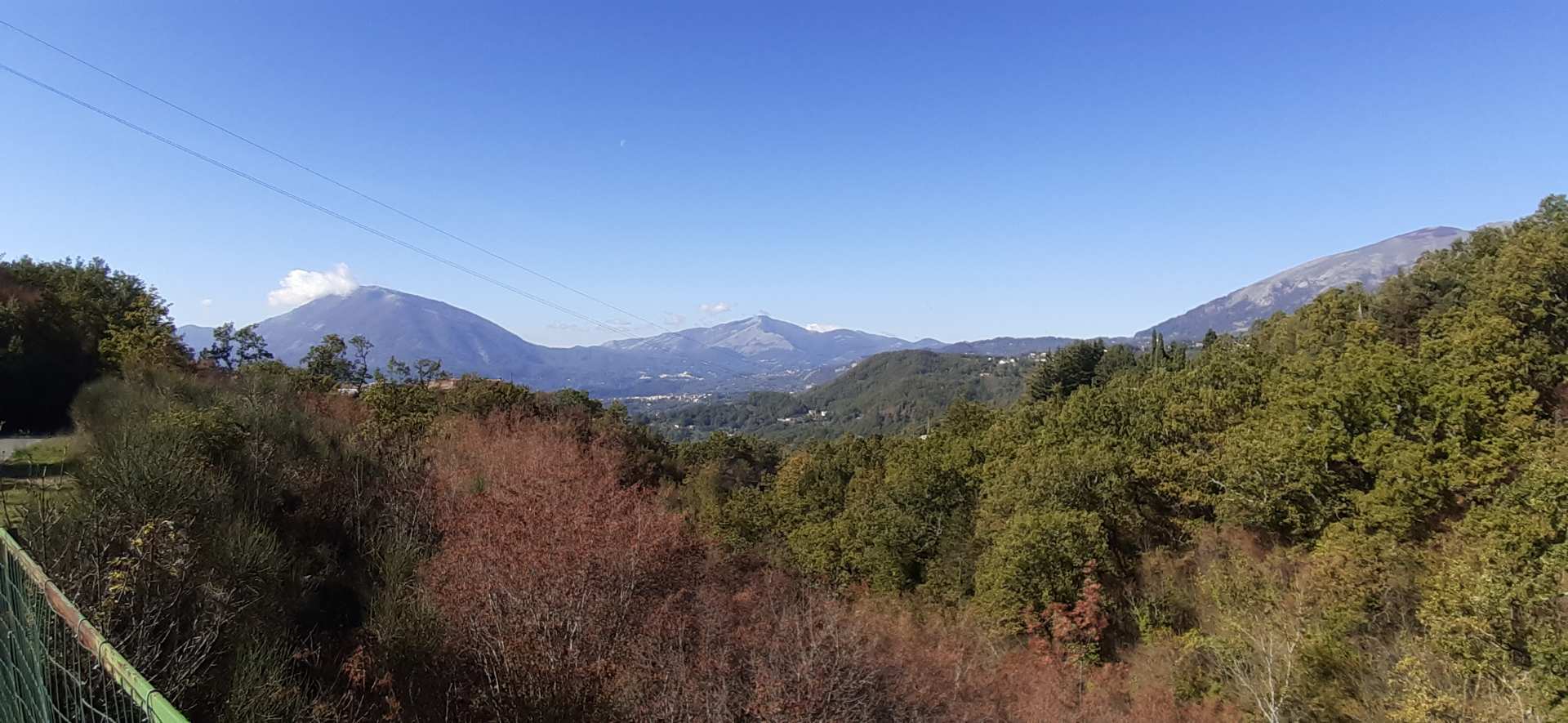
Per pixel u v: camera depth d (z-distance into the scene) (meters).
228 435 12.44
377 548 13.05
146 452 9.92
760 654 15.05
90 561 7.14
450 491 17.05
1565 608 13.38
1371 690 16.84
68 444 14.69
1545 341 26.38
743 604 19.17
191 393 17.17
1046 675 22.62
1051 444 35.88
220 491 10.46
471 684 9.83
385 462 17.25
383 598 11.11
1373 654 17.67
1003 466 36.09
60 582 6.44
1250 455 26.34
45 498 9.08
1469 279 37.22
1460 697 13.77
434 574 11.84
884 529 34.16
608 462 28.08
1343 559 20.30
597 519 14.98
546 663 9.81
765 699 13.14
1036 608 25.62
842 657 14.91
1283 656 18.27
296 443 15.38
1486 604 14.12
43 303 24.09
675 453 64.75
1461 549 17.45
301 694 8.12
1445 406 22.31
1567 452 17.28
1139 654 23.98
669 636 13.97
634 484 27.11
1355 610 18.94
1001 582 26.28
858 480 43.41
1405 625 17.94
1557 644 12.73
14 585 5.11
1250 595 21.83
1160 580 26.62
